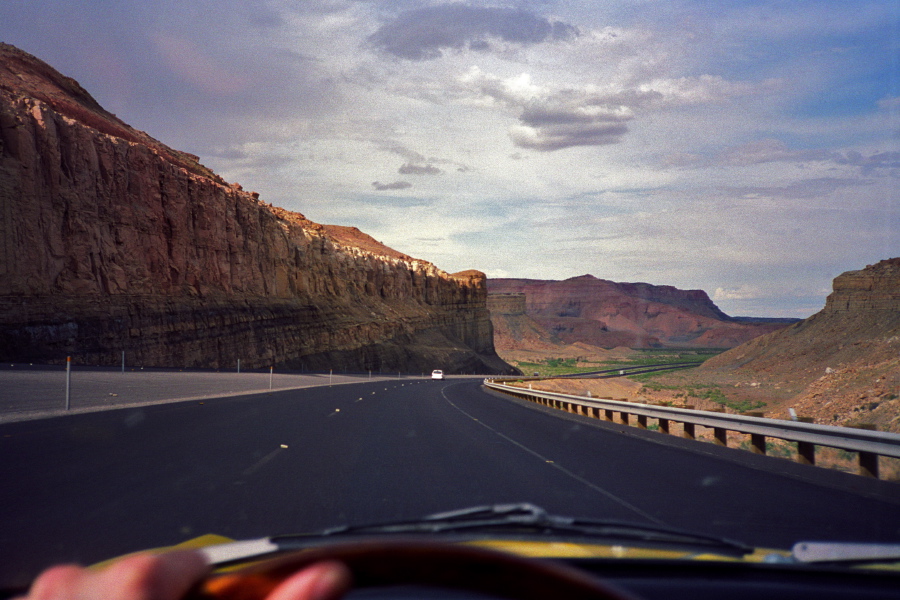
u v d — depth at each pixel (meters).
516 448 13.53
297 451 12.29
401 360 108.56
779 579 2.89
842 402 37.84
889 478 11.30
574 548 3.54
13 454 10.58
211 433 14.72
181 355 56.72
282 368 73.88
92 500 7.53
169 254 60.47
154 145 87.12
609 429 19.25
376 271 127.00
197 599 0.97
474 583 1.18
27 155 44.59
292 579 0.90
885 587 2.79
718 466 11.34
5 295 41.28
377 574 1.14
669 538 3.71
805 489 9.10
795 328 167.50
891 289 149.62
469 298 172.75
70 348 44.47
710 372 161.38
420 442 14.25
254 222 77.44
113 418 16.81
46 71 77.88
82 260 48.19
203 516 6.86
